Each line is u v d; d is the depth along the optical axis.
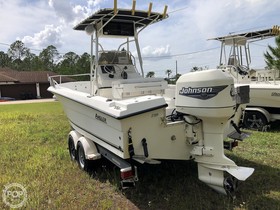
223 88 3.04
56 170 4.48
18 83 31.12
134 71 5.50
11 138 6.79
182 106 3.37
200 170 3.49
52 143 6.33
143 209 3.23
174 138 3.44
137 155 3.27
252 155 4.98
